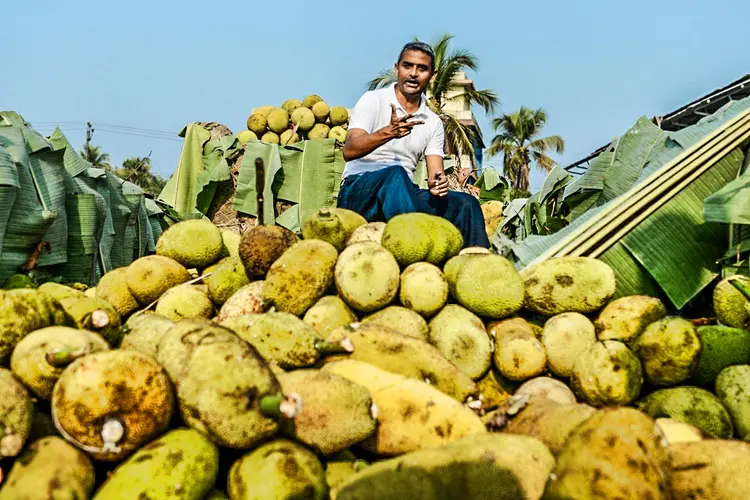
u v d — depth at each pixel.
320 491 2.10
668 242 3.88
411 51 5.11
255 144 8.74
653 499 1.84
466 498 1.92
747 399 2.66
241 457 2.18
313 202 8.95
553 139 43.06
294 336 2.75
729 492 1.92
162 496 1.97
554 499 1.87
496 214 9.30
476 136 35.94
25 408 2.15
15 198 5.03
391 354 2.75
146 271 3.99
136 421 2.06
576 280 3.27
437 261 3.65
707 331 2.90
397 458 2.06
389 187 4.66
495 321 3.32
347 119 11.05
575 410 2.27
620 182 4.93
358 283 3.26
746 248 3.75
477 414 2.66
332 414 2.22
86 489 2.02
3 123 5.81
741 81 10.47
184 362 2.20
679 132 4.40
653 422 2.02
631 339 3.04
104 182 6.89
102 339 2.55
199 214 8.91
